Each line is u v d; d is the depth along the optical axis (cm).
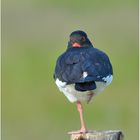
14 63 3150
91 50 1848
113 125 2798
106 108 2836
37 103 2944
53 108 2889
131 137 2767
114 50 3178
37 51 3231
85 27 3375
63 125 2833
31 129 2853
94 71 1786
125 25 3381
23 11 3606
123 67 3045
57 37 3344
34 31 3419
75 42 1886
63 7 3616
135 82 2975
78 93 1822
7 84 3039
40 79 3066
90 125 2795
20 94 2995
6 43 3325
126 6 3556
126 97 2897
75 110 2855
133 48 3183
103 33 3309
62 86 1806
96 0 3622
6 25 3500
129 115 2827
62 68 1811
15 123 2886
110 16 3481
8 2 3634
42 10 3600
